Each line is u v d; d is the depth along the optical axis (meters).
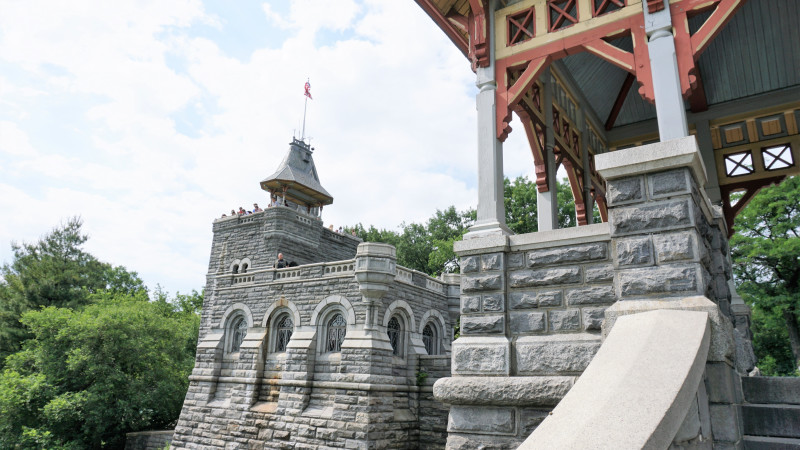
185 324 44.72
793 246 26.19
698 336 3.94
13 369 32.28
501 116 8.00
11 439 29.03
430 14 9.38
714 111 12.65
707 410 4.32
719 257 6.50
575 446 2.88
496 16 8.63
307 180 40.12
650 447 2.84
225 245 34.91
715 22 6.57
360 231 50.19
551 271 6.25
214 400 25.58
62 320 32.88
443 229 46.69
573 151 11.62
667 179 5.38
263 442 22.36
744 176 12.80
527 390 5.71
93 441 30.53
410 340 23.42
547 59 7.94
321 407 21.59
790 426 4.64
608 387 3.47
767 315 28.88
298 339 23.36
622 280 5.37
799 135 12.19
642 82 6.91
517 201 38.69
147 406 32.88
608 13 7.51
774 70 11.87
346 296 22.77
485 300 6.53
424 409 22.34
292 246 33.19
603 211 13.78
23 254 43.75
